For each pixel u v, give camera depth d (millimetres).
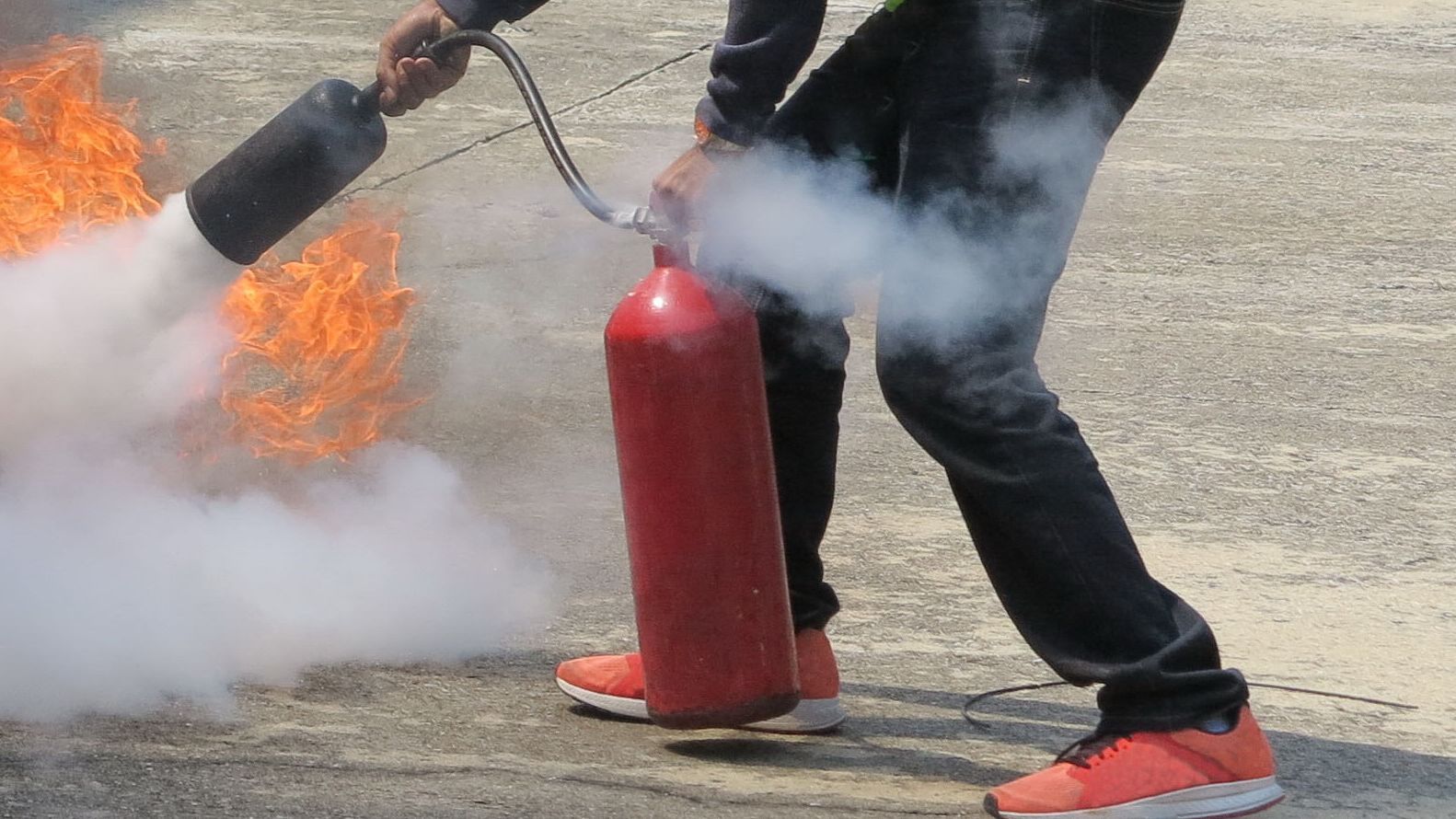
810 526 4422
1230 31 17844
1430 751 4605
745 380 3975
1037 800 3836
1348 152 13352
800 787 4086
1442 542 6426
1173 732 3832
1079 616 3836
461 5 4297
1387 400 8078
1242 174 12500
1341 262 10461
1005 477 3811
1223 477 7000
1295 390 8148
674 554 3977
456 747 4199
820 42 14852
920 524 6297
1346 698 4984
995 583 3980
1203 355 8594
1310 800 4223
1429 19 18938
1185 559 6117
